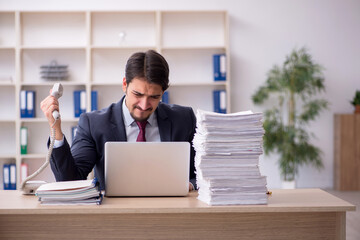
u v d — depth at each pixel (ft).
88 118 7.83
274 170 20.65
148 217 6.05
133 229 6.04
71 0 19.86
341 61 20.84
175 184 6.63
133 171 6.56
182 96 20.13
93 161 7.72
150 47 19.48
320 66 20.07
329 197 6.56
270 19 20.49
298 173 21.07
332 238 6.21
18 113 18.80
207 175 6.04
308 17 20.62
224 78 19.34
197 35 20.25
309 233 6.18
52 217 5.98
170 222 6.06
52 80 19.31
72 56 19.84
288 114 20.31
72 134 19.06
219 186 5.99
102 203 6.08
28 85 19.54
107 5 19.97
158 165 6.59
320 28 20.66
